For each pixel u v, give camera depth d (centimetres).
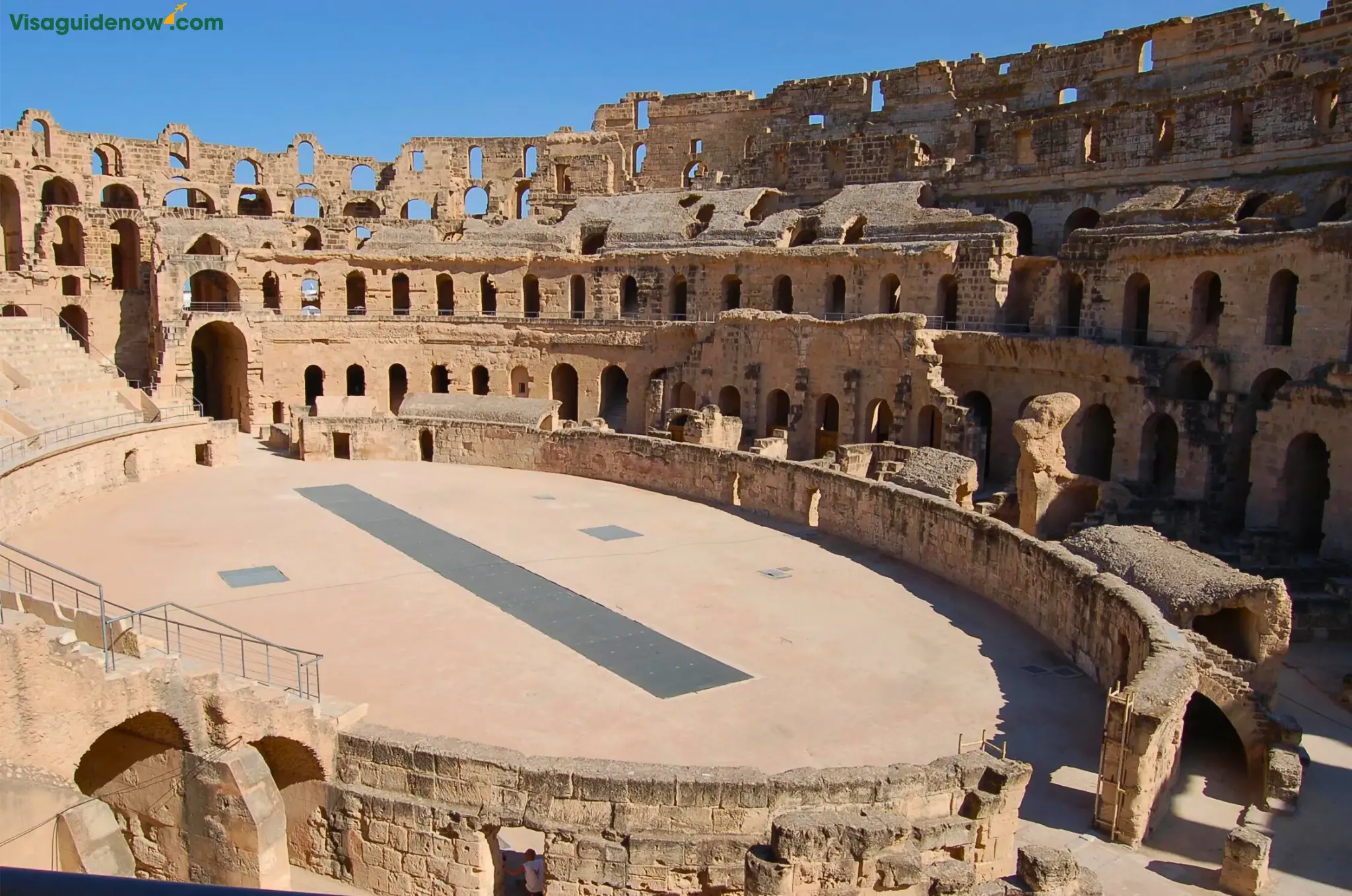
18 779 1984
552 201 8725
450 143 8975
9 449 4166
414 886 2117
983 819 1978
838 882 1802
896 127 7731
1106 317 5384
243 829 2142
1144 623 2620
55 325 6034
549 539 4419
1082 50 6969
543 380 7569
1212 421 4625
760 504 4981
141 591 3512
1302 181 5291
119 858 2266
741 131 8475
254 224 8006
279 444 6506
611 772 2005
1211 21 6372
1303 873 2120
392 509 4888
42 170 7688
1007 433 5778
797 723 2622
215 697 2175
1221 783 2555
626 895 1977
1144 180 6084
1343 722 2875
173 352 6925
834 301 6806
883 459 5262
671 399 7062
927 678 2950
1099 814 2214
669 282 7369
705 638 3241
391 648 3055
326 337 7550
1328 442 3981
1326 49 5794
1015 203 6669
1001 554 3606
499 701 2702
